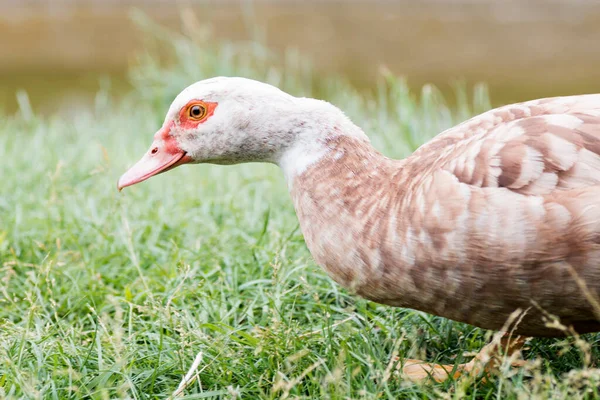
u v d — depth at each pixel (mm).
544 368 5480
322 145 5223
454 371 5242
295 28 21531
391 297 5055
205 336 5750
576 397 4570
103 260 7258
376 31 21312
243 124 5406
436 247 4691
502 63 17812
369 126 10211
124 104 13891
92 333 5906
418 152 5254
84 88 16312
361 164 5148
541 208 4461
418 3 25062
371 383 5016
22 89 16234
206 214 8219
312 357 5477
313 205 5168
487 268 4625
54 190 7637
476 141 4836
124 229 7414
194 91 5531
